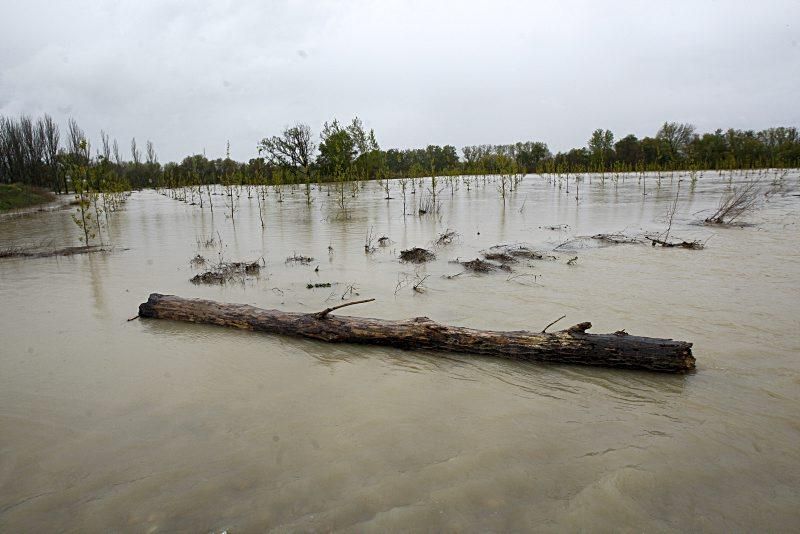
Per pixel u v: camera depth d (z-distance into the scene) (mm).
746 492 3084
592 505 2959
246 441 3730
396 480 3215
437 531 2768
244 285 8406
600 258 9883
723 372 4738
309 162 47906
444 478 3229
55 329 6355
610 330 5867
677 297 7098
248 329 6109
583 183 34281
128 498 3121
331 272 9203
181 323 6465
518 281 8227
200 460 3504
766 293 7160
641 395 4355
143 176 56594
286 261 10352
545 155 54469
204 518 2920
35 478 3359
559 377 4750
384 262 9969
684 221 14766
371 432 3811
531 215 17234
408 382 4688
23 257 11688
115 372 5016
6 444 3773
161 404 4340
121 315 6879
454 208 20203
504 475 3250
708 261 9305
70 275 9555
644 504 2973
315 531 2785
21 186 38125
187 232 15578
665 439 3668
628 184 31922
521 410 4133
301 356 5340
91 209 26766
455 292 7641
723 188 26469
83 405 4352
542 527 2793
